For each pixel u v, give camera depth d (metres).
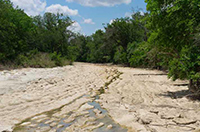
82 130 4.02
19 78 10.41
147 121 4.45
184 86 9.23
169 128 4.05
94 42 44.41
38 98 6.71
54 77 12.02
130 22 30.38
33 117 4.82
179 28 6.34
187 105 5.80
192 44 6.41
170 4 6.54
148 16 7.19
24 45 19.47
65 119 4.71
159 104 6.01
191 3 5.81
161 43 7.02
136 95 7.40
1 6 18.81
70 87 9.01
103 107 5.71
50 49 28.61
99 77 13.47
